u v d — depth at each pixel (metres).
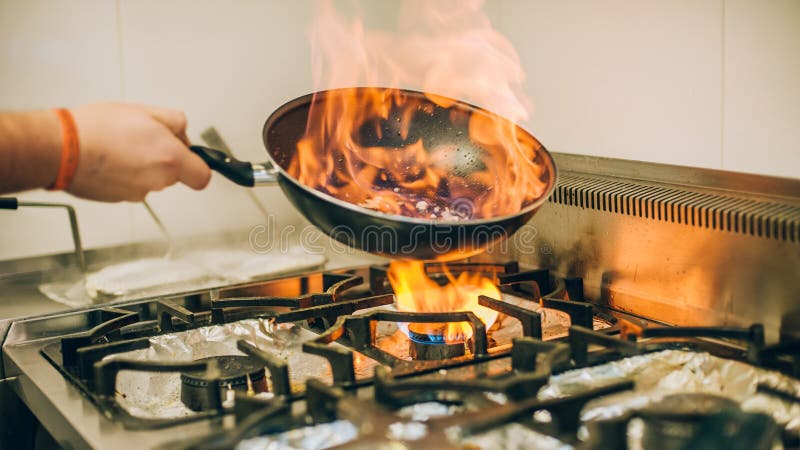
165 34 1.74
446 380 1.08
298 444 1.02
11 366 1.31
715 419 1.01
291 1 1.84
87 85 1.69
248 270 1.65
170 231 1.80
